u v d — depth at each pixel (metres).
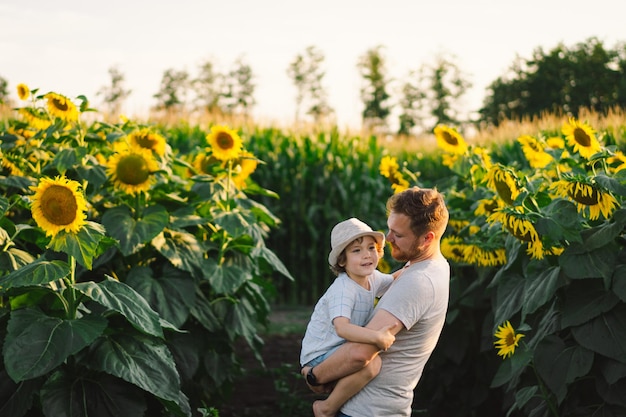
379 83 57.25
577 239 3.62
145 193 4.68
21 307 3.59
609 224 3.73
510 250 4.21
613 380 3.62
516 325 4.36
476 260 4.67
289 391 6.60
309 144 13.19
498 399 5.41
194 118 14.76
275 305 12.74
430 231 3.00
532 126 11.23
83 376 3.56
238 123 14.63
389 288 3.01
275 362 7.89
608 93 39.56
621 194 3.52
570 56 40.62
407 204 3.00
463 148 5.51
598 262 3.63
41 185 3.27
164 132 13.37
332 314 2.97
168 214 4.63
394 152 14.92
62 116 4.79
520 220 3.66
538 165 4.98
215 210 4.98
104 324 3.37
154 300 4.43
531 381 4.11
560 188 3.70
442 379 5.39
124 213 4.60
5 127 7.41
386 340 2.83
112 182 4.53
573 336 3.77
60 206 3.27
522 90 40.62
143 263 4.73
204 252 4.88
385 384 2.98
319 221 13.07
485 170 5.58
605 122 9.39
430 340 3.03
